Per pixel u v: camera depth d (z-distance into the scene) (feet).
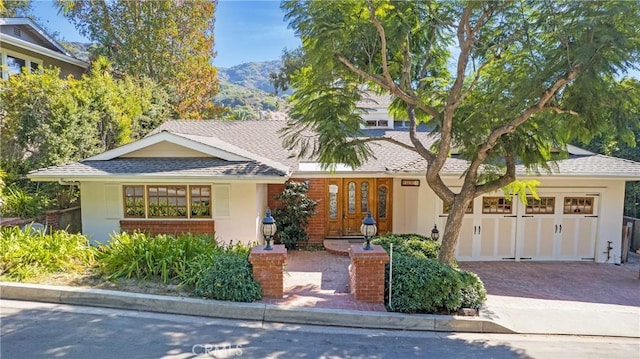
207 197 39.58
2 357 17.65
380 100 63.52
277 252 25.52
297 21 28.25
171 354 18.67
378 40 29.17
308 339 21.47
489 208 45.09
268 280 25.57
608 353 21.71
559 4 25.32
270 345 20.40
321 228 49.96
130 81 72.23
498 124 29.30
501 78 29.84
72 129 49.34
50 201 47.55
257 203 40.86
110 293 24.23
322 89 31.17
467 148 31.81
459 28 28.60
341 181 50.80
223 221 39.63
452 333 23.70
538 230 45.34
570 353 21.56
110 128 56.95
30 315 22.26
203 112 107.55
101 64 69.46
